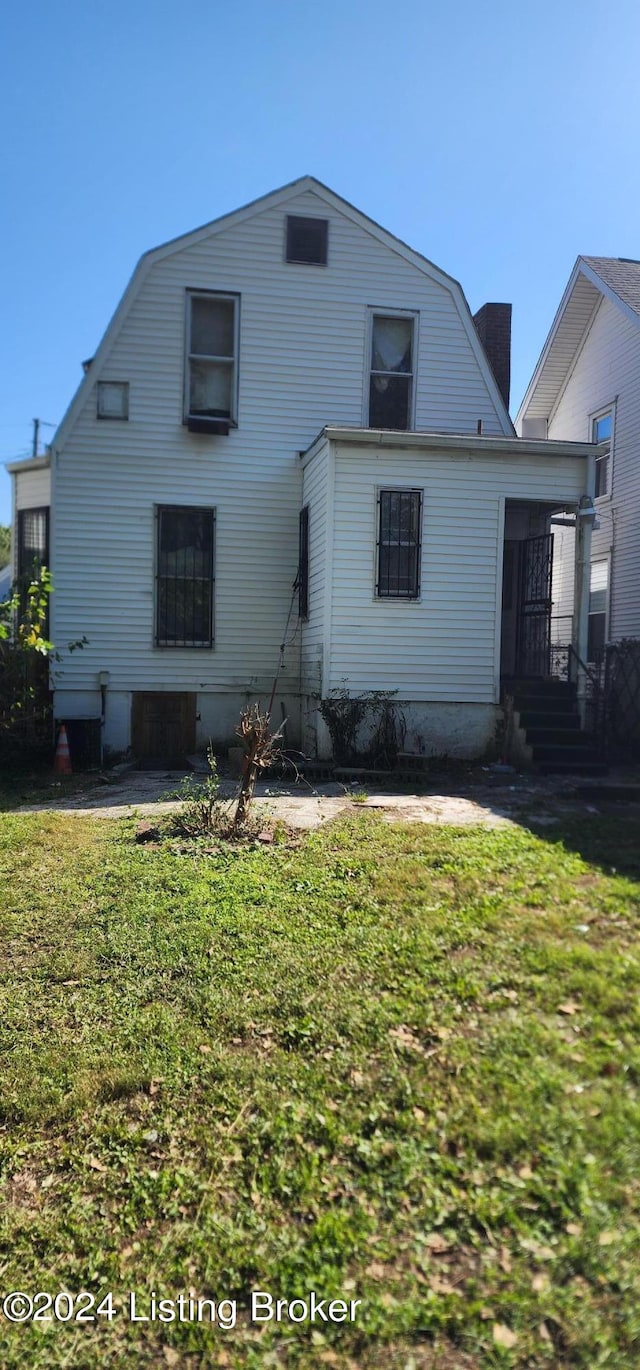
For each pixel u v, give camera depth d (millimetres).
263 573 12562
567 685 11234
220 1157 2955
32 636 10617
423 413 12898
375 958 4121
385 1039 3408
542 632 12359
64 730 11102
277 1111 3100
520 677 11977
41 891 5512
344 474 10555
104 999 4062
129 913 5016
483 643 10883
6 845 6645
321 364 12633
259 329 12477
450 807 7660
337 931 4516
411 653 10734
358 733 10547
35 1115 3291
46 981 4273
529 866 5312
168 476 12305
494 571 10891
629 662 12125
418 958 4023
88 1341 2402
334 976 4000
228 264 12398
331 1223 2576
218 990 4016
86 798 8969
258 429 12500
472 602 10852
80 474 12117
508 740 10734
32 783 10016
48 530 12602
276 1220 2660
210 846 6352
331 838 6371
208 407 12484
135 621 12281
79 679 12141
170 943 4551
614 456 15469
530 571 12672
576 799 8055
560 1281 2236
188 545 12430
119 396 12188
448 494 10766
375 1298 2305
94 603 12172
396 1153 2793
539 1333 2119
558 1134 2689
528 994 3553
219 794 8117
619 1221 2357
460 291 12992
